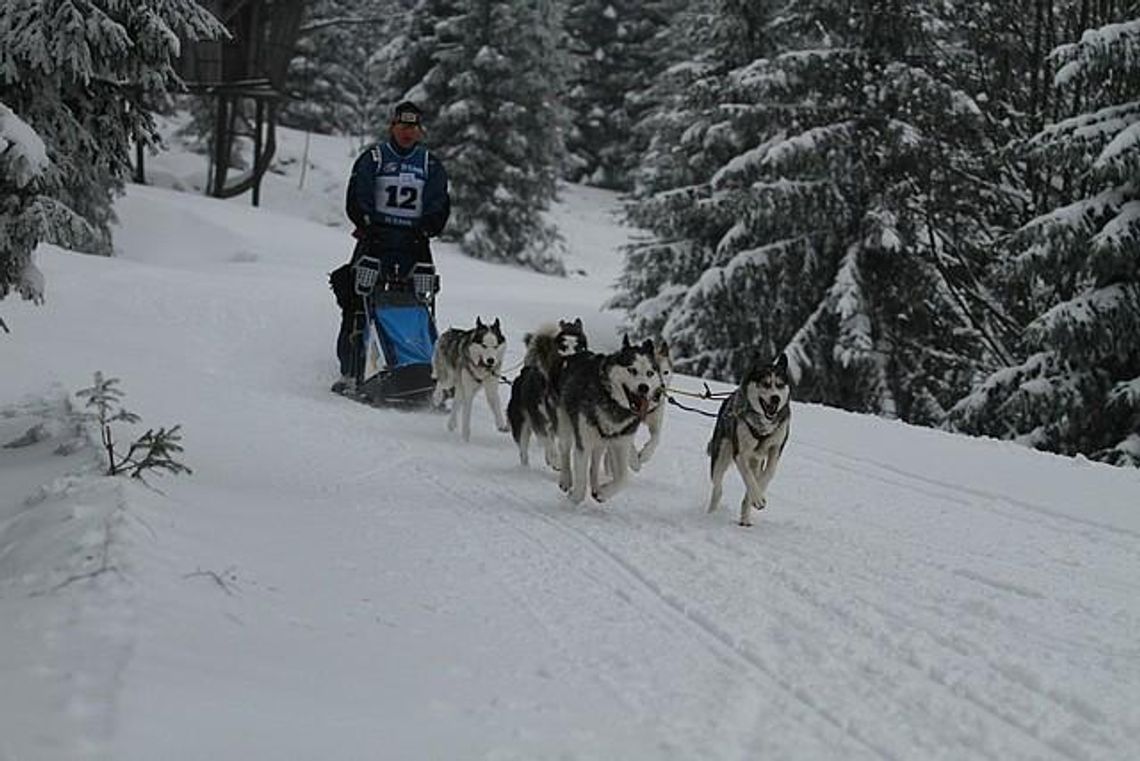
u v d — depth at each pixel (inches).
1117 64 558.9
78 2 302.0
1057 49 572.7
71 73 312.5
